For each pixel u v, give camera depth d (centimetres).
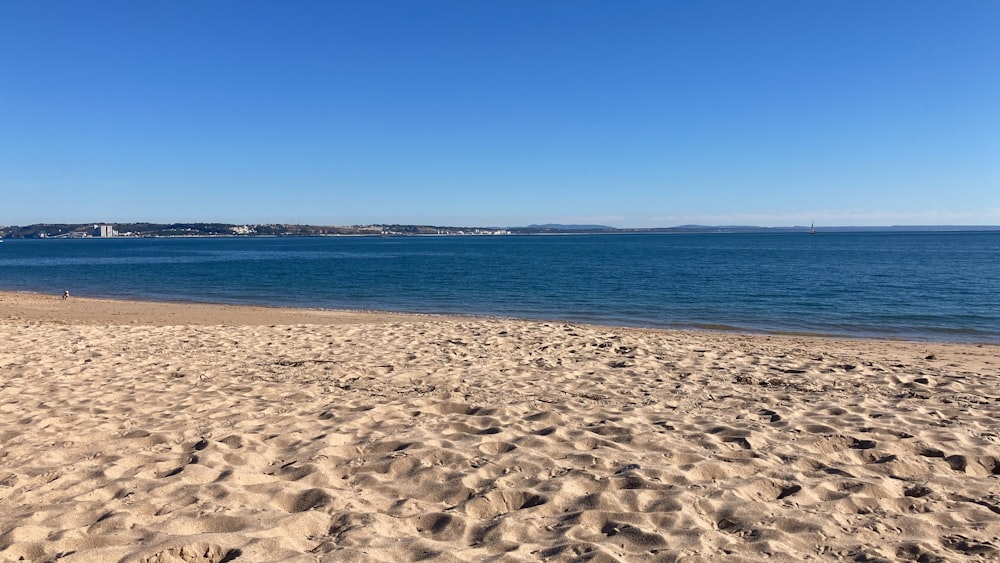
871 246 9588
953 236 17450
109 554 327
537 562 333
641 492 428
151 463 484
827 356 1063
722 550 348
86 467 472
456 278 3828
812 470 482
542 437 555
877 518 393
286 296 2831
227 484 434
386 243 15775
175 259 6744
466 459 496
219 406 671
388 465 483
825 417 629
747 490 437
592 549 343
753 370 895
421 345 1120
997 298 2538
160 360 966
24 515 380
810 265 4869
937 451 517
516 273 4241
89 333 1280
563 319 2019
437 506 413
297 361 959
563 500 418
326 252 8994
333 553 335
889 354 1160
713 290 2948
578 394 741
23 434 561
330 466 483
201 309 2153
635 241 15700
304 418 624
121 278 3956
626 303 2473
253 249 10656
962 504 414
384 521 382
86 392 737
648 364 941
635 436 558
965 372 903
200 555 335
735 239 16450
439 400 699
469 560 332
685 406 683
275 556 330
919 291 2823
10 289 3188
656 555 340
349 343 1145
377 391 756
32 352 1035
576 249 9688
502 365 933
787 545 354
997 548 351
